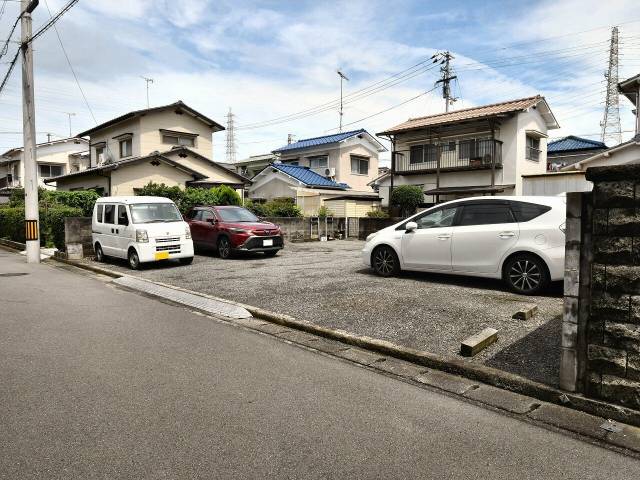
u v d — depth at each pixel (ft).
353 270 29.04
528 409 10.53
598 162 49.75
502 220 21.61
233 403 10.58
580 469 8.09
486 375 12.17
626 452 8.70
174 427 9.34
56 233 48.06
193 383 11.78
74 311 20.16
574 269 10.57
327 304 20.11
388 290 22.25
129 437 8.89
